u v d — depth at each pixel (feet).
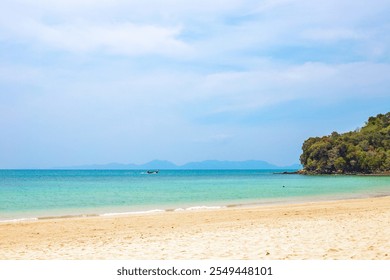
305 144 527.40
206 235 52.85
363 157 471.62
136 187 216.74
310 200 126.93
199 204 116.06
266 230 56.03
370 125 568.00
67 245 50.11
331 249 39.78
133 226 68.64
